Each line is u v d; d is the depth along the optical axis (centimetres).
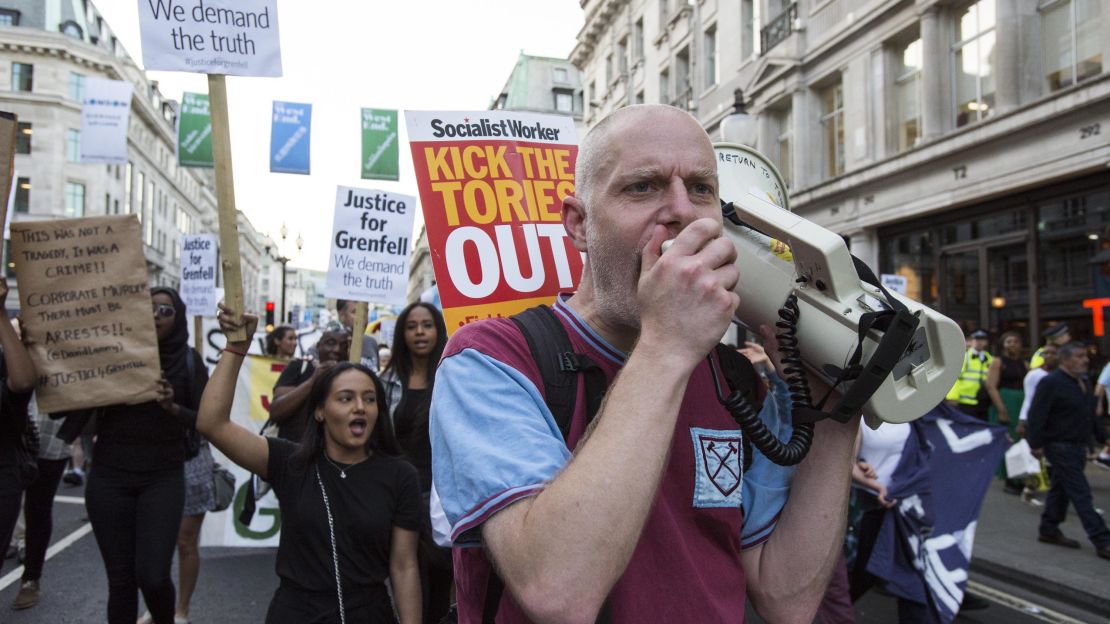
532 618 80
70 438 349
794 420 103
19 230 343
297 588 257
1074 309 1045
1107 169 974
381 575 263
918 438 388
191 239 712
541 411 101
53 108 4012
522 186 282
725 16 1912
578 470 82
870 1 1368
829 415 97
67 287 344
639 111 108
